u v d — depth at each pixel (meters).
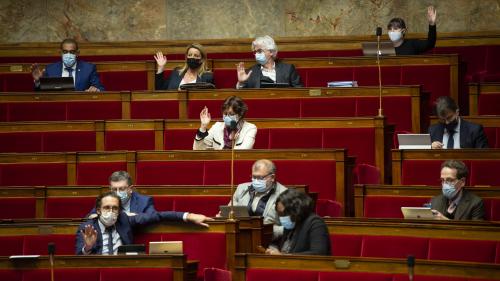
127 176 10.95
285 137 13.34
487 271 8.71
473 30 18.56
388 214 11.36
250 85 15.00
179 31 19.41
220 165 12.70
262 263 9.30
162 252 9.65
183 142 13.79
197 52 15.19
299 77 15.11
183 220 10.43
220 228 10.39
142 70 16.44
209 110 14.57
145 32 19.45
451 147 12.57
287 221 9.74
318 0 19.08
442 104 12.55
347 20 18.98
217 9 19.34
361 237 10.10
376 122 13.19
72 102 14.84
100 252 10.17
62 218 11.84
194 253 10.39
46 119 14.81
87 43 18.86
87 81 15.83
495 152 12.05
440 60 15.09
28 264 9.60
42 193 12.21
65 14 19.50
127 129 13.90
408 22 18.77
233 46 18.72
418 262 8.90
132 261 9.51
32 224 10.71
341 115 14.11
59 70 15.88
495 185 12.03
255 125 13.38
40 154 13.12
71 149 13.92
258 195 11.19
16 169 13.13
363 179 12.77
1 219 12.18
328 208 11.82
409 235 9.96
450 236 9.84
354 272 9.05
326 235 9.66
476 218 10.63
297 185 11.65
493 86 14.19
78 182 13.04
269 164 11.09
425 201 11.26
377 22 18.89
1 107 14.86
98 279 9.51
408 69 15.22
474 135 12.54
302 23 19.11
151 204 11.00
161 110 14.69
